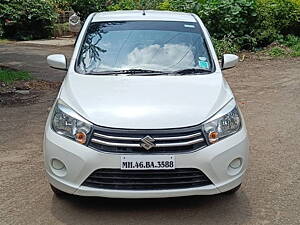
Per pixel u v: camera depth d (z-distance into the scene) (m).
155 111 4.26
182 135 4.13
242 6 15.20
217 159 4.19
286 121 7.73
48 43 21.14
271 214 4.48
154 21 5.92
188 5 15.38
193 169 4.14
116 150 4.11
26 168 5.66
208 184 4.21
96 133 4.15
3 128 7.34
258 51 15.37
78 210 4.55
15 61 14.65
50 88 10.45
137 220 4.34
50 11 24.06
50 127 4.45
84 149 4.15
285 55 14.81
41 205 4.66
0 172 5.53
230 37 15.20
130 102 4.39
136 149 4.09
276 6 16.08
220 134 4.27
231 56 5.79
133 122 4.14
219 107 4.44
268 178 5.35
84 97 4.52
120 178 4.11
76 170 4.16
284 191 5.00
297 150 6.31
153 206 4.61
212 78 5.03
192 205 4.65
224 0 15.19
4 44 20.53
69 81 4.93
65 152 4.20
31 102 9.15
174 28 5.81
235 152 4.30
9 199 4.81
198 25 5.96
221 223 4.30
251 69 12.75
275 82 10.98
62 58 5.59
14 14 22.69
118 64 5.27
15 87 10.42
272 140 6.74
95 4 19.72
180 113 4.25
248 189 5.05
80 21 20.31
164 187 4.13
